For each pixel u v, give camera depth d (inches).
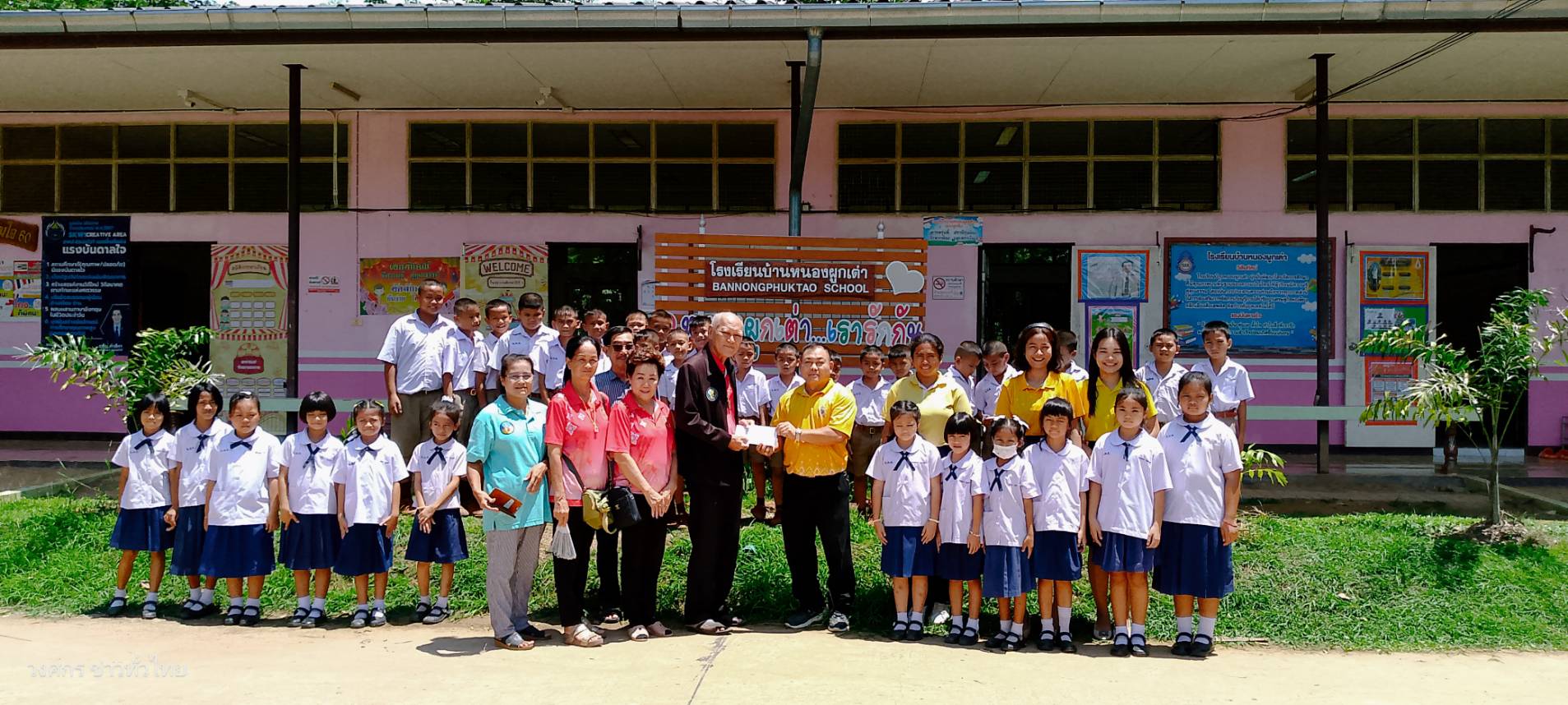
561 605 203.0
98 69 345.7
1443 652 202.7
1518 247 389.4
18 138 417.1
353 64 337.4
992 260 400.5
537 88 370.3
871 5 284.8
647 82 361.1
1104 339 219.1
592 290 409.7
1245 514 280.4
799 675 180.4
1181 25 288.5
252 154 412.5
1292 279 387.2
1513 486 328.5
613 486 204.4
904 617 211.5
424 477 226.2
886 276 341.7
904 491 210.2
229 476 223.3
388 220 406.9
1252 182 388.8
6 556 255.9
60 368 299.3
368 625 220.8
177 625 222.2
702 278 331.9
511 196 407.8
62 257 413.4
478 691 169.2
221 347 410.0
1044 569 202.1
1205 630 200.5
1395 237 385.7
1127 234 392.2
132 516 230.8
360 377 406.6
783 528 221.5
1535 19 279.6
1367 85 359.9
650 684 173.9
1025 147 397.1
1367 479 330.6
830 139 401.7
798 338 338.0
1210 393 203.2
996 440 207.3
